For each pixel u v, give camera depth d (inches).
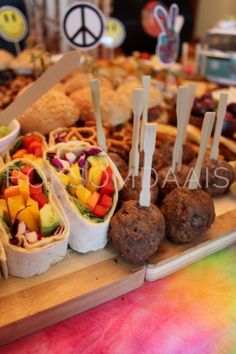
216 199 45.4
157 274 35.4
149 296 34.3
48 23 82.0
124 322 31.9
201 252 38.1
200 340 30.6
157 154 46.3
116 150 45.8
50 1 79.7
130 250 33.1
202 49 83.3
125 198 38.6
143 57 87.6
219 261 38.7
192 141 56.2
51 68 41.6
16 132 46.1
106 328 31.3
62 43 82.4
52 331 31.0
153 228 33.1
